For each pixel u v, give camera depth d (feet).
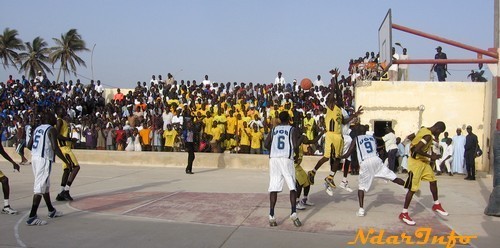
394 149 51.85
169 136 61.98
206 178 48.01
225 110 66.59
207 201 33.63
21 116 74.95
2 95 85.61
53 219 27.73
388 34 49.16
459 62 46.68
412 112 57.82
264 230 25.25
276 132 26.68
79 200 34.17
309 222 27.14
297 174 29.89
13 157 65.77
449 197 36.47
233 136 62.80
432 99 57.52
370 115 58.59
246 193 37.52
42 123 28.32
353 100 66.80
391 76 62.44
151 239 23.35
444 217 28.91
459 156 52.39
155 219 27.78
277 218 28.09
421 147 27.07
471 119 56.75
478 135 56.44
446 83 57.21
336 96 32.89
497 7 42.39
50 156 26.94
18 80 89.35
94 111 78.59
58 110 33.91
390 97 58.18
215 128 60.85
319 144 57.93
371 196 36.37
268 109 67.00
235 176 49.83
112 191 38.81
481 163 56.08
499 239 23.80
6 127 71.10
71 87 90.27
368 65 61.67
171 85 81.05
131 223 26.73
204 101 71.10
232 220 27.58
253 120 61.52
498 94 43.01
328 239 23.52
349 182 45.11
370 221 27.50
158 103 71.92
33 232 24.66
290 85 78.95
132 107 73.00
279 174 26.23
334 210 30.66
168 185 42.52
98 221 27.25
